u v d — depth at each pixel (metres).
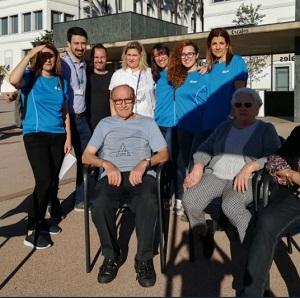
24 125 4.19
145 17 20.16
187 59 4.93
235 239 4.33
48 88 4.18
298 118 17.02
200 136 4.79
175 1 52.81
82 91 5.17
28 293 3.23
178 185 5.10
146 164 3.68
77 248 4.13
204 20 30.64
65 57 5.10
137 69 5.07
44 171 4.16
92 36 20.67
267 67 28.97
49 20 42.66
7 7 45.97
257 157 3.84
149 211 3.45
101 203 3.48
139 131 3.94
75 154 5.25
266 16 28.50
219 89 4.60
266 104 22.88
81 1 45.12
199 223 3.80
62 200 5.90
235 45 19.67
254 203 3.56
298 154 3.29
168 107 5.23
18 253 4.01
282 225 2.97
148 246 3.45
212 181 3.85
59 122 4.29
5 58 47.09
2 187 6.68
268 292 3.12
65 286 3.36
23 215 5.19
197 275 3.57
